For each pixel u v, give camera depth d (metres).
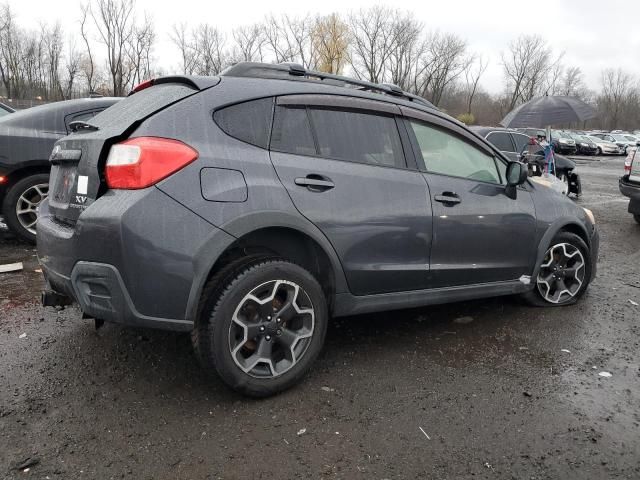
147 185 2.41
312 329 2.91
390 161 3.27
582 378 3.15
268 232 2.86
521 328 3.92
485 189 3.70
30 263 5.12
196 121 2.62
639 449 2.46
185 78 2.79
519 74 60.34
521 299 4.38
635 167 8.49
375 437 2.50
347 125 3.13
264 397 2.80
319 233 2.87
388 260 3.19
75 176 2.72
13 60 47.94
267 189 2.70
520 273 3.98
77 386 2.87
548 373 3.20
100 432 2.46
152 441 2.41
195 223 2.49
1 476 2.14
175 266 2.45
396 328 3.86
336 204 2.94
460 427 2.60
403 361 3.31
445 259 3.47
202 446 2.39
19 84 48.50
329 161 2.99
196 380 2.97
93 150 2.57
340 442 2.45
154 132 2.50
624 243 7.41
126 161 2.43
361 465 2.29
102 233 2.41
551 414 2.74
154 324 2.49
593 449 2.46
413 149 3.39
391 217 3.15
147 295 2.44
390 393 2.91
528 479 2.24
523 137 10.83
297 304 2.86
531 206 3.97
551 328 3.94
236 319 2.64
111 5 36.75
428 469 2.28
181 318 2.52
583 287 4.50
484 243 3.66
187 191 2.48
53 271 2.72
